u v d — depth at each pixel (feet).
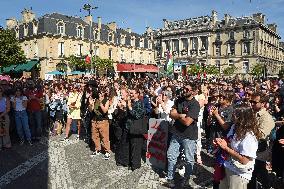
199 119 29.32
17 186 23.61
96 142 32.24
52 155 32.27
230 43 261.03
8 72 159.02
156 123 28.48
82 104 39.47
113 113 32.78
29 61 168.55
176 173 26.96
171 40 289.94
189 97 22.97
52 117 44.42
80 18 189.47
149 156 28.94
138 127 27.40
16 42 128.26
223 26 263.70
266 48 273.54
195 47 278.05
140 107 27.66
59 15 176.55
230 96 27.09
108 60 164.96
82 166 28.66
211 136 30.96
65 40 174.50
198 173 26.91
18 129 36.50
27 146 36.22
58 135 42.68
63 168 27.99
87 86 38.65
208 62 269.64
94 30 189.06
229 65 261.85
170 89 34.14
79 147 35.86
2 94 35.45
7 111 34.83
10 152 33.37
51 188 23.20
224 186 14.97
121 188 23.31
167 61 96.53
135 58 221.46
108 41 198.49
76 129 44.98
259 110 21.48
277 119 26.17
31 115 38.60
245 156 13.62
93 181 24.76
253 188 18.75
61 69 163.22
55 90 45.65
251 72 234.79
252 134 13.71
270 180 24.45
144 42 230.89
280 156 21.68
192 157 23.30
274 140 22.54
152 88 40.98
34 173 26.58
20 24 186.60
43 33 166.50
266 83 53.06
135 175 26.37
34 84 47.91
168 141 27.55
